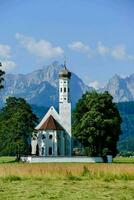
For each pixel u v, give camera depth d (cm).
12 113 15162
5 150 14712
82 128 13675
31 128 14950
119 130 13988
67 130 16612
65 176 5778
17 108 15288
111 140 13738
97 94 14225
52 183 5169
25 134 14800
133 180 5544
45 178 5700
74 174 5997
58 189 4603
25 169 6378
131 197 4103
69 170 6194
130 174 5756
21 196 4119
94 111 13662
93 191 4466
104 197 4075
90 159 13875
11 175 5825
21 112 14875
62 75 16925
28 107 15275
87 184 5084
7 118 15250
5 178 5678
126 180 5544
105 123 13525
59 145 16362
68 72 16938
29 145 15288
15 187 4803
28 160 14025
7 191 4469
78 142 14488
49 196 4109
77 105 14550
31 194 4228
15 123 14688
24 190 4531
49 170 6209
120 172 5884
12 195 4178
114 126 13700
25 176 5819
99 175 5819
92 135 13588
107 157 13950
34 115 15238
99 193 4325
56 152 16125
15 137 14588
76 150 17400
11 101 15488
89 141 13525
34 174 5938
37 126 16525
